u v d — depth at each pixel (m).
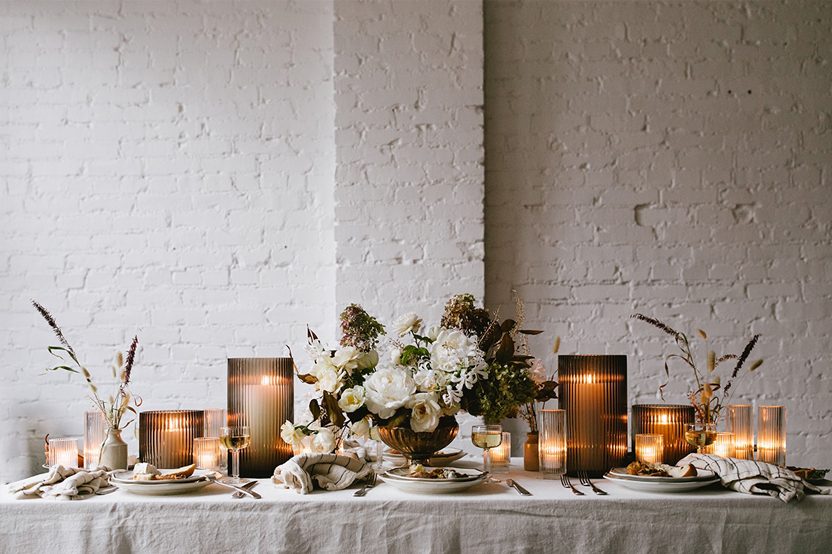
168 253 3.36
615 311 3.37
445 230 3.26
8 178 3.35
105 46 3.39
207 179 3.38
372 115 3.28
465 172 3.27
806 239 3.41
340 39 3.28
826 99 3.45
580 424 2.17
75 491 1.86
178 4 3.41
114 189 3.37
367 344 2.16
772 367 3.38
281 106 3.41
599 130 3.41
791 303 3.39
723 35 3.45
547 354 3.36
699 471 1.96
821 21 3.46
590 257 3.39
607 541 1.82
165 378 3.33
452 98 3.28
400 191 3.27
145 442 2.22
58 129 3.36
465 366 2.05
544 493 1.91
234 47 3.41
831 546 1.84
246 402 2.17
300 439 2.10
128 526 1.81
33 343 3.31
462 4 3.30
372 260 3.25
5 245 3.33
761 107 3.44
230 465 2.12
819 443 3.36
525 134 3.41
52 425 3.29
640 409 2.29
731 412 2.25
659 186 3.41
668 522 1.83
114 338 3.33
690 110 3.42
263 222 3.39
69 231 3.35
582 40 3.43
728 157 3.42
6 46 3.37
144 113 3.38
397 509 1.83
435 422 2.03
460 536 1.82
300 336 3.36
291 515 1.82
